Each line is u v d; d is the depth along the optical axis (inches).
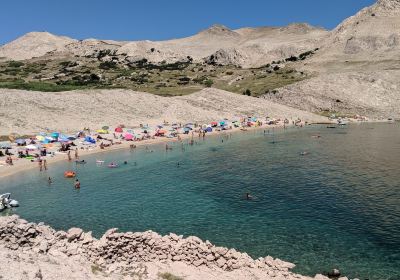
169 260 1130.0
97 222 1713.8
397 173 2529.5
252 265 1151.0
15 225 1099.3
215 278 1037.2
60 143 3668.8
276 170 2719.0
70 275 856.3
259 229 1600.6
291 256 1342.3
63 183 2418.8
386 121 6166.3
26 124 4168.3
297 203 1941.4
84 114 4884.4
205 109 6186.0
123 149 3698.3
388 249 1396.4
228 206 1911.9
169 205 1942.7
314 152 3462.1
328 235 1529.3
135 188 2287.2
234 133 4953.3
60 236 1141.7
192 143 4028.1
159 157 3299.7
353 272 1230.3
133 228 1633.9
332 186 2250.2
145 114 5403.5
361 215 1749.5
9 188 2309.3
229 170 2751.0
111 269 1001.5
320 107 6978.4
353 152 3408.0
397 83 7293.3
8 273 765.9
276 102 7362.2
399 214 1748.3
